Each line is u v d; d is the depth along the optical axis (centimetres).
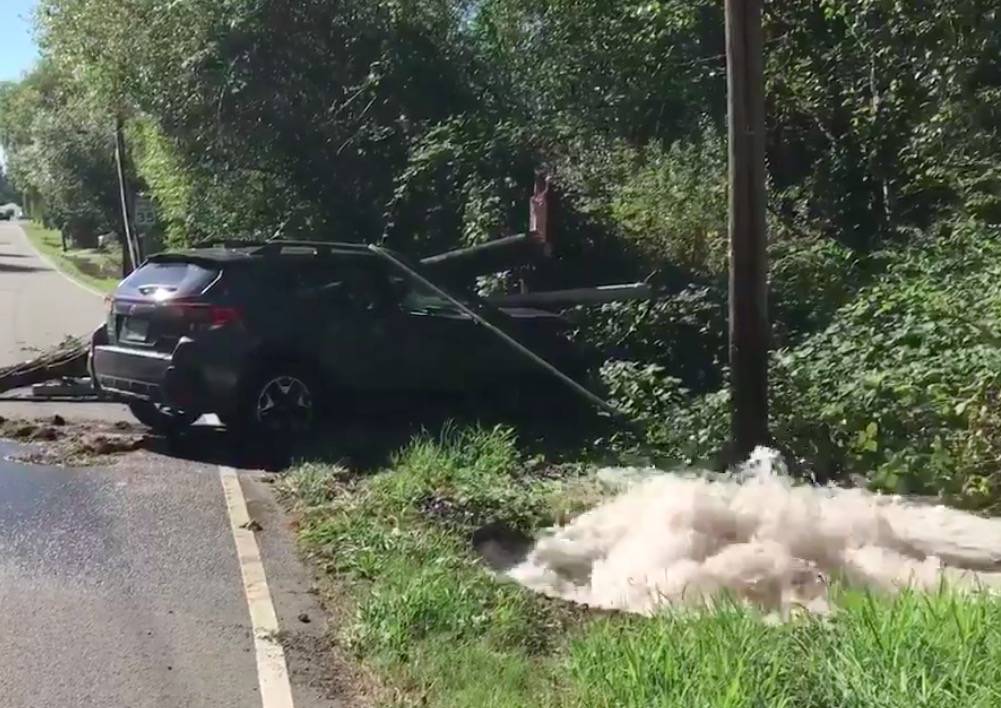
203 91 1634
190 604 586
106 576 629
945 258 1104
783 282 1236
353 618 561
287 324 955
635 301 1159
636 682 422
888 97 1359
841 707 395
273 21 1584
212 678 493
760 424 820
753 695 397
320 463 884
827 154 1524
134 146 3253
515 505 760
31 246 8000
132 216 3494
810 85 1483
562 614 561
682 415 940
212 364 931
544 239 1371
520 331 1054
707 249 1439
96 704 464
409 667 491
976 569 650
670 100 1552
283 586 617
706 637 456
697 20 1468
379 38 1606
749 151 802
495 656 499
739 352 817
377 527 704
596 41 1579
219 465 912
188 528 727
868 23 1311
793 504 733
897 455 834
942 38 1208
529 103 1636
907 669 404
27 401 1194
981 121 1200
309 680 493
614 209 1495
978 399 819
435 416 1027
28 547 676
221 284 950
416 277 998
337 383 975
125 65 1838
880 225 1462
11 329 2208
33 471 872
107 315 1019
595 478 849
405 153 1586
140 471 883
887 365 913
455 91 1611
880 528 709
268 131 1627
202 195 1817
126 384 970
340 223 1588
